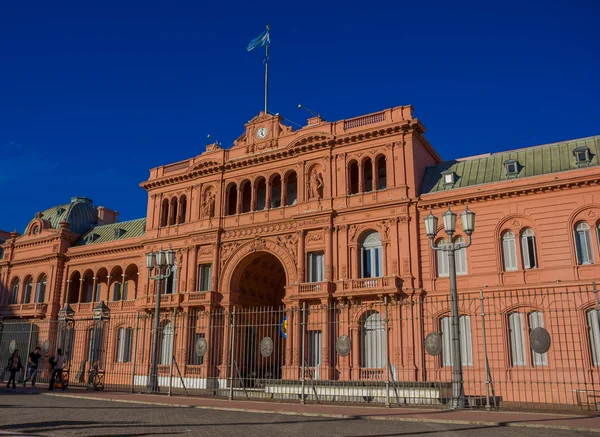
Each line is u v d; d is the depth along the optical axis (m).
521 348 35.91
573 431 17.78
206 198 51.47
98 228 66.69
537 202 37.69
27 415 20.67
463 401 24.23
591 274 34.84
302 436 15.91
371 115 44.66
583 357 33.50
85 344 56.72
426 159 45.84
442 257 40.19
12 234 68.94
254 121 50.47
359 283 40.69
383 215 41.66
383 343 39.31
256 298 51.12
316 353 41.25
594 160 37.78
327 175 44.78
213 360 45.88
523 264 37.44
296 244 44.66
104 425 18.03
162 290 51.75
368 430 17.59
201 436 15.84
